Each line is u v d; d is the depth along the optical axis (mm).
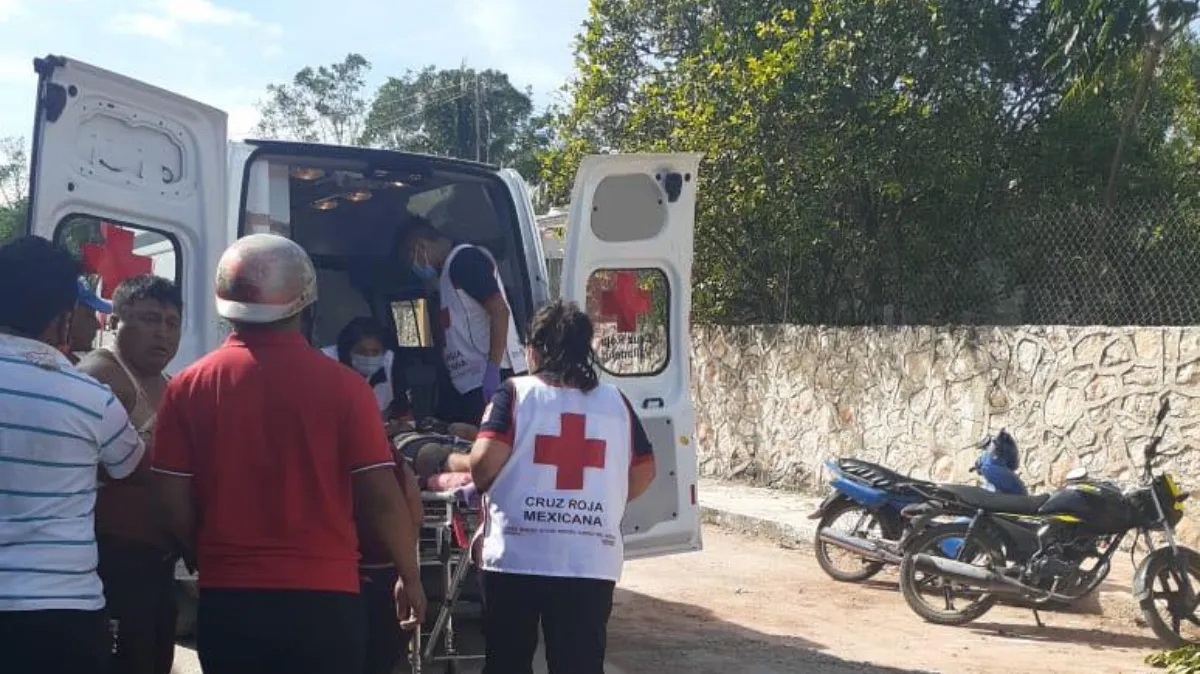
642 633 7293
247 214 6051
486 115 42844
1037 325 10453
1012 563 7598
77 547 3211
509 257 6957
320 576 3291
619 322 6406
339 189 7098
